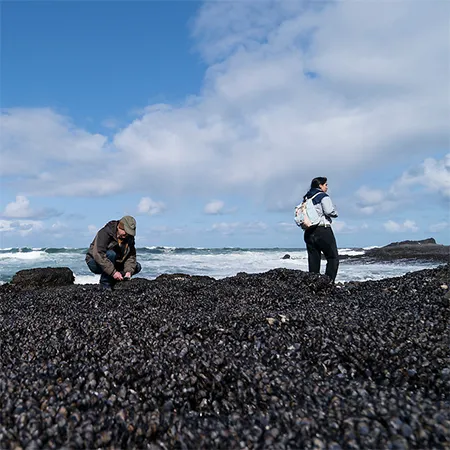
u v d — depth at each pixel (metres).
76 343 5.23
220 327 5.66
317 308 7.29
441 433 2.97
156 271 23.34
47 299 9.18
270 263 30.16
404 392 3.79
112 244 9.23
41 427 3.11
